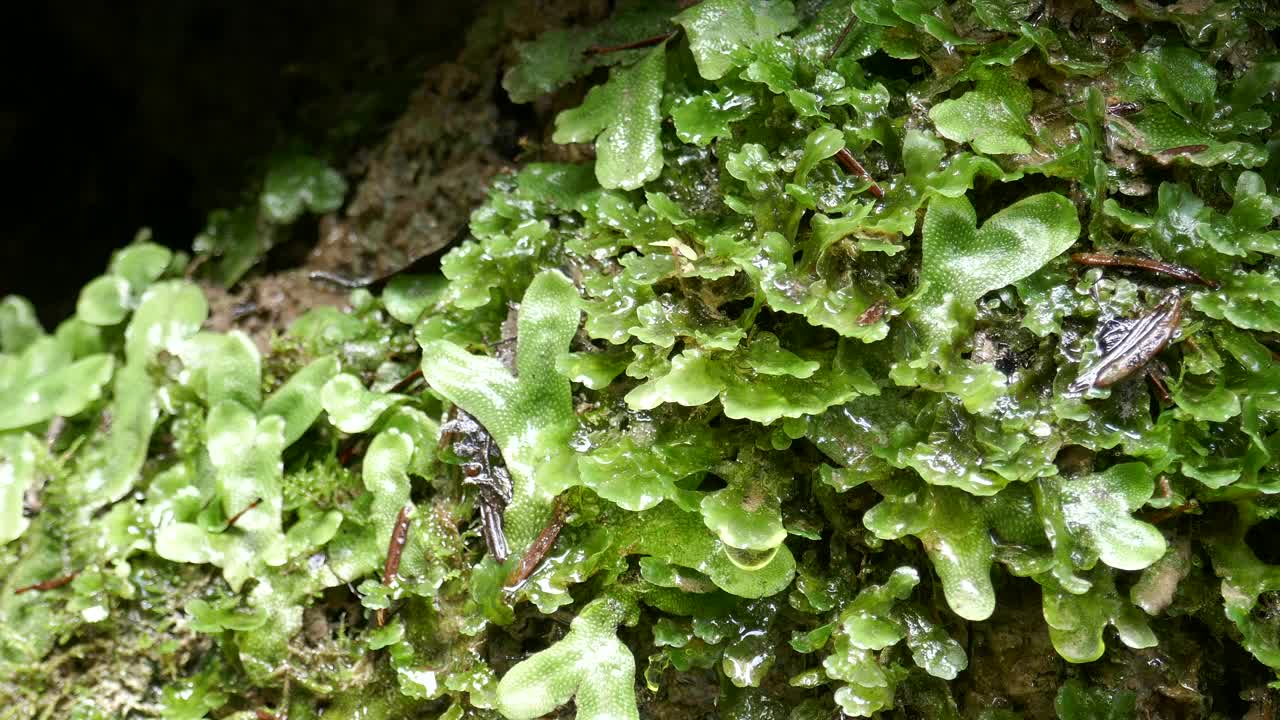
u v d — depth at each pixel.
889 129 0.51
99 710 0.54
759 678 0.50
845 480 0.50
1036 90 0.51
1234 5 0.51
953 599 0.49
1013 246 0.50
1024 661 0.51
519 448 0.52
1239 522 0.50
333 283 0.58
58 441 0.57
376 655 0.52
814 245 0.50
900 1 0.51
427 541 0.52
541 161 0.56
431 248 0.56
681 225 0.51
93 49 0.72
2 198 0.74
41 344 0.58
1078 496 0.50
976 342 0.51
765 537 0.49
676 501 0.50
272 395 0.54
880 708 0.49
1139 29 0.52
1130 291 0.50
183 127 0.71
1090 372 0.50
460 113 0.58
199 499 0.54
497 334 0.53
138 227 0.73
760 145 0.51
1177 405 0.50
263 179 0.60
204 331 0.58
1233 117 0.51
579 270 0.53
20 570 0.55
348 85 0.61
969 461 0.49
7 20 0.71
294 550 0.53
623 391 0.52
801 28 0.53
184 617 0.54
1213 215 0.50
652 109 0.53
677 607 0.51
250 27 0.68
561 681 0.50
